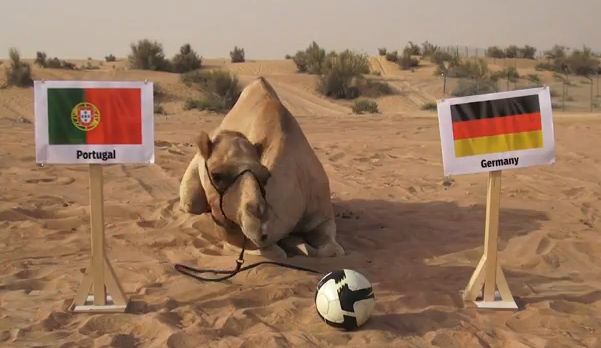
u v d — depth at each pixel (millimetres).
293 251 7812
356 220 9773
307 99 44562
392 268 7500
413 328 5938
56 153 5945
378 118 27891
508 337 5715
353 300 5750
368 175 13609
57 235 8742
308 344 5496
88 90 5918
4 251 8039
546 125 6133
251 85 8539
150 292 6652
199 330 5684
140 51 54750
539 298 6730
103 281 6215
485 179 13141
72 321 5977
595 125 23219
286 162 7293
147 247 8352
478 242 8719
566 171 14188
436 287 6910
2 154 14719
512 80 55375
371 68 65250
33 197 10711
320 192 7918
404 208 10656
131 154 5992
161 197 11211
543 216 10305
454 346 5613
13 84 42562
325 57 55938
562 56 68938
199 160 8039
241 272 7145
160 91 41594
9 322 5902
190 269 7312
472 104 6145
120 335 5605
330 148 17453
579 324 6090
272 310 6172
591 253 8570
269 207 6945
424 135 20641
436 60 69438
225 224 7113
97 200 6145
